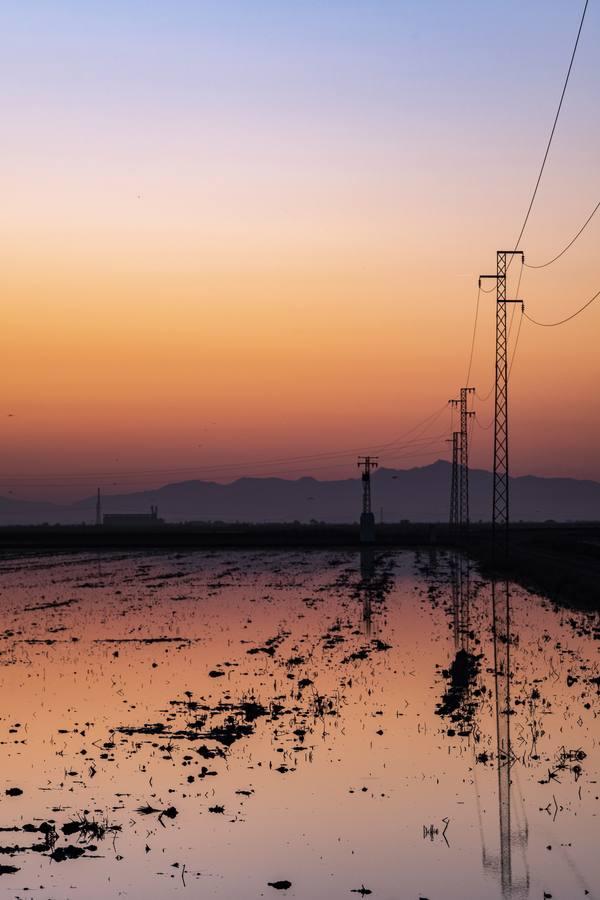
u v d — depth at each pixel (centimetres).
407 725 2364
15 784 1892
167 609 5003
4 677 3022
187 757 2075
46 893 1412
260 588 6222
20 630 4175
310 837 1634
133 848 1580
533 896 1415
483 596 5697
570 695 2733
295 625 4338
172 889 1430
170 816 1717
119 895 1407
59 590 6100
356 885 1452
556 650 3578
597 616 4672
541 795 1845
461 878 1479
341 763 2039
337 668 3170
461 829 1675
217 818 1714
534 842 1617
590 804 1797
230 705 2591
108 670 3142
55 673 3091
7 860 1529
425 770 1995
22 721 2412
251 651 3541
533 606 5116
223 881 1459
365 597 5628
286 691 2781
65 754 2097
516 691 2791
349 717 2447
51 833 1625
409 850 1584
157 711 2520
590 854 1570
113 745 2173
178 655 3456
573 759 2077
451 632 4091
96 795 1828
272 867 1516
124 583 6638
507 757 2084
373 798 1823
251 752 2120
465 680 2922
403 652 3525
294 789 1869
